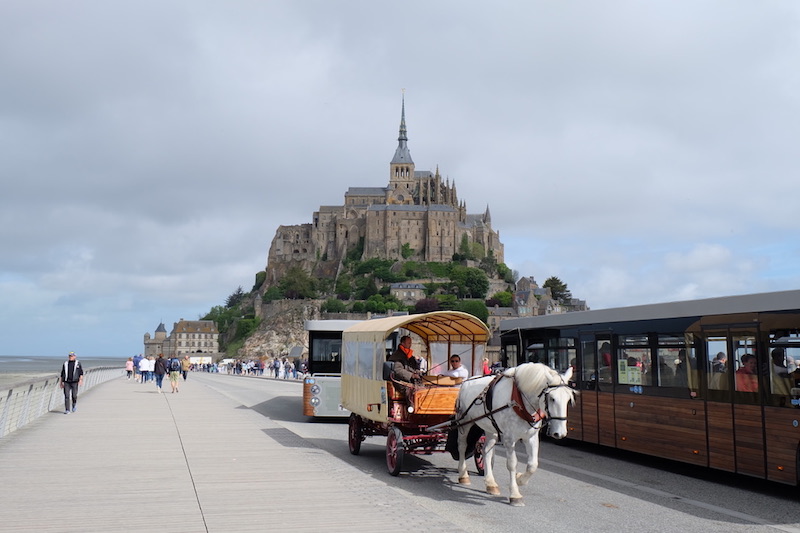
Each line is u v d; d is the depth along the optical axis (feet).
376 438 77.41
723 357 50.98
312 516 37.04
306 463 54.80
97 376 199.21
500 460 61.72
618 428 63.98
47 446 63.52
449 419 51.85
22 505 39.40
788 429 44.96
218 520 36.09
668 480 52.60
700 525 37.70
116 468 51.72
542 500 43.91
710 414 52.06
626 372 63.00
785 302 45.52
